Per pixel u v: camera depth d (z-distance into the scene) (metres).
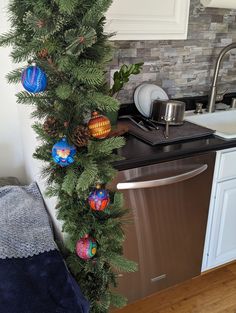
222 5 1.67
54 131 0.80
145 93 1.81
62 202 0.91
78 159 0.81
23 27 0.75
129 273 1.52
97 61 0.79
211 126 1.99
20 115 1.61
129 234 1.43
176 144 1.47
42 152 0.86
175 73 1.99
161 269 1.62
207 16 1.94
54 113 0.81
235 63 2.22
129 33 1.41
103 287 1.01
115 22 1.36
